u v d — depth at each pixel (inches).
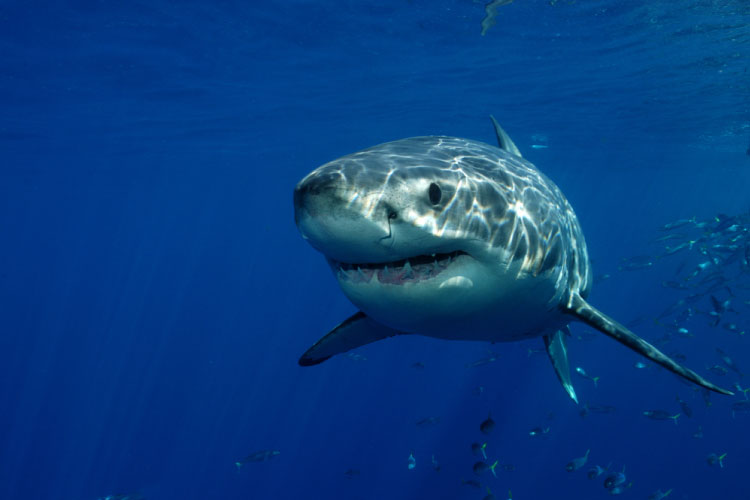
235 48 557.0
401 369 1604.3
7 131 858.8
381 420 1395.2
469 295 97.4
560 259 122.3
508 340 150.9
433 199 85.5
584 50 567.5
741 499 893.2
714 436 1080.8
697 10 462.9
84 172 1365.7
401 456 1204.5
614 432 1122.7
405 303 93.7
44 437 1653.5
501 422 1178.6
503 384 1274.6
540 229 112.3
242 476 1279.5
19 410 1872.5
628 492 952.9
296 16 484.7
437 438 1185.4
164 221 3575.3
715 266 473.4
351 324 151.8
